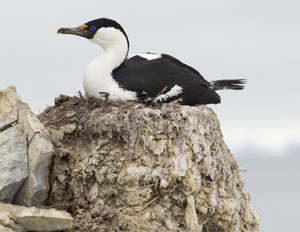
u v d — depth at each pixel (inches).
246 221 546.6
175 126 485.4
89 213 468.8
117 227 462.0
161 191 480.1
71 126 486.9
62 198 481.4
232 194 523.8
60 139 482.0
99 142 482.0
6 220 387.9
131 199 475.5
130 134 479.5
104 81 530.0
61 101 545.6
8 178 437.4
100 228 453.1
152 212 478.6
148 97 526.0
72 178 483.2
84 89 548.4
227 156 542.6
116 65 538.0
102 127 478.6
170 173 477.4
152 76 526.0
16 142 448.8
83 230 445.7
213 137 515.5
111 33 542.0
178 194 487.2
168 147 482.0
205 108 528.4
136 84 521.3
